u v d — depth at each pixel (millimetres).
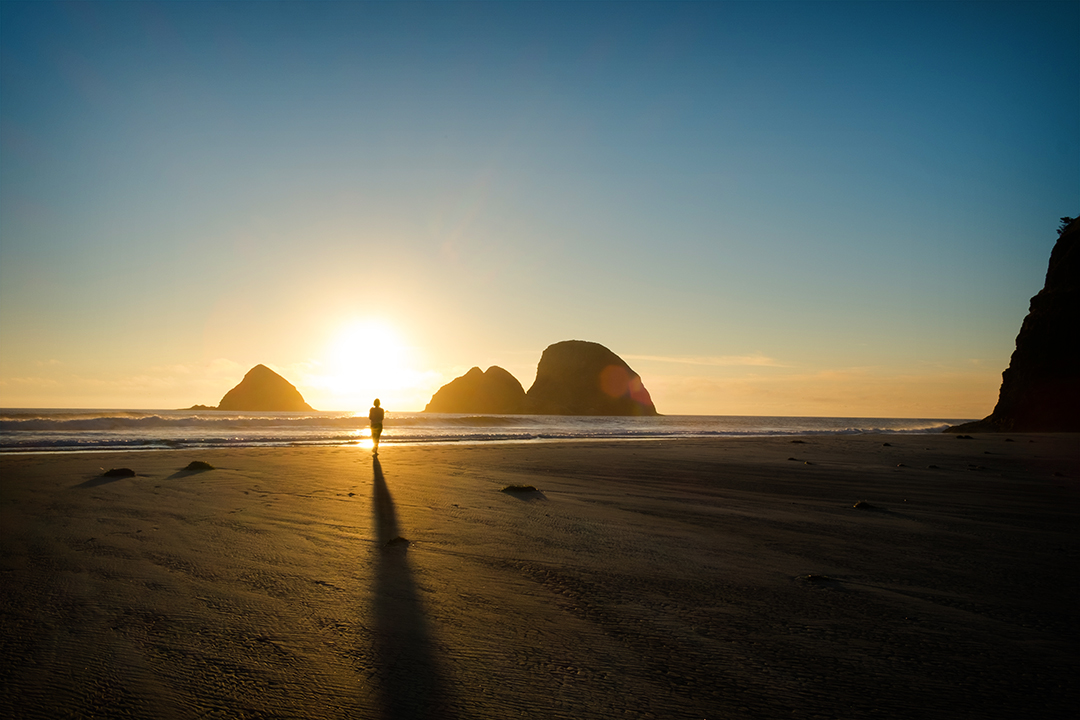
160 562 5660
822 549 6430
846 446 23766
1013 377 48844
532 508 8969
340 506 8922
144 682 3238
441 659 3578
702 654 3672
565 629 4082
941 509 8992
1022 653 3701
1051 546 6609
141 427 37656
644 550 6359
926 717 2916
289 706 3002
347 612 4367
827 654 3676
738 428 65438
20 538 6562
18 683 3203
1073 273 46531
